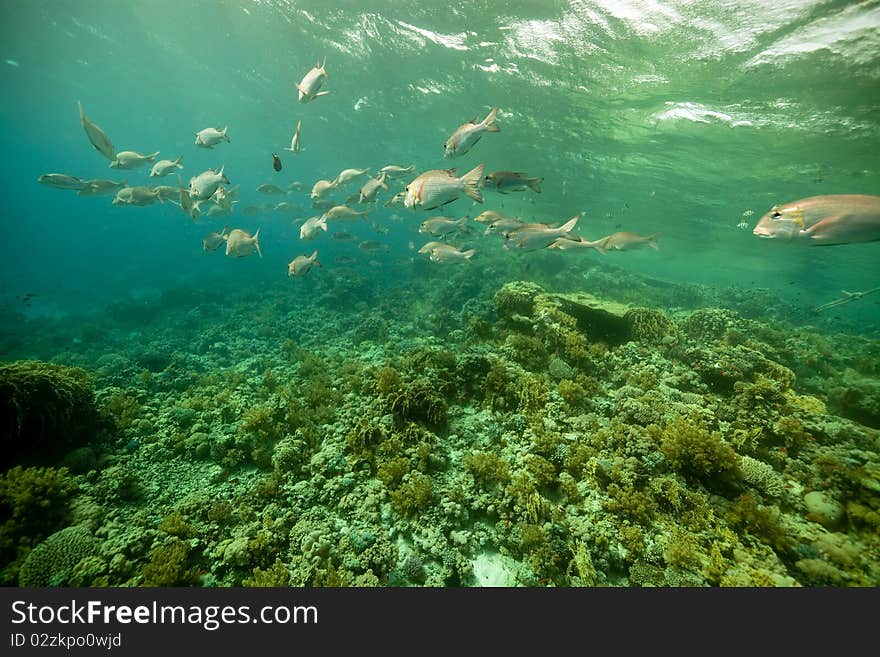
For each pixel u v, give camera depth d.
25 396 2.72
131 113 17.92
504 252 12.38
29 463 2.74
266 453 3.07
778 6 4.55
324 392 3.83
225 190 4.98
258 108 14.02
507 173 2.78
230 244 3.71
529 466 2.64
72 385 3.09
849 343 6.45
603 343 4.34
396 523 2.43
